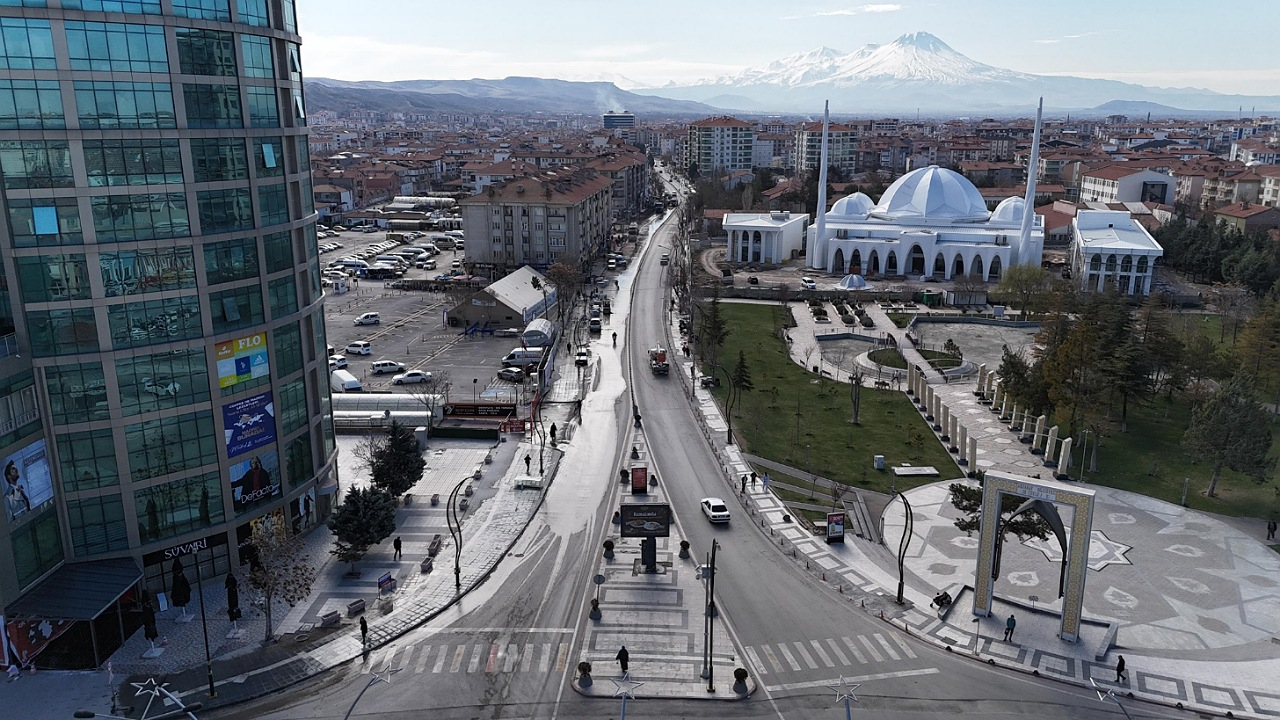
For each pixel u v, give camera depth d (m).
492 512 82.38
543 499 85.75
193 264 62.97
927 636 62.69
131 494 62.34
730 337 153.62
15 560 56.97
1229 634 63.41
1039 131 194.62
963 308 177.75
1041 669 58.62
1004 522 65.44
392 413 102.25
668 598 67.62
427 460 95.44
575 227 198.25
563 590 68.69
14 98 55.09
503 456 97.06
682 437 103.75
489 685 56.47
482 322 154.38
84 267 58.44
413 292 189.00
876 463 95.00
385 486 81.31
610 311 173.50
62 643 59.91
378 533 69.69
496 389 119.69
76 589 58.62
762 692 56.03
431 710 53.94
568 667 58.53
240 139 65.31
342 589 68.00
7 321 57.91
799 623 64.31
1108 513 84.12
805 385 126.06
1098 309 122.81
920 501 87.06
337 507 73.81
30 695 54.44
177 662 58.19
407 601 66.38
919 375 118.69
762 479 91.38
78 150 57.00
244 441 68.19
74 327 58.78
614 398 118.69
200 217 62.94
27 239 56.78
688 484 90.00
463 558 73.31
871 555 75.56
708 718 53.31
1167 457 98.50
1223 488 90.06
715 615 65.19
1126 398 105.75
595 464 95.25
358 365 132.75
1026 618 64.88
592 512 83.00
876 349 145.88
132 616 63.47
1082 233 196.62
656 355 132.38
